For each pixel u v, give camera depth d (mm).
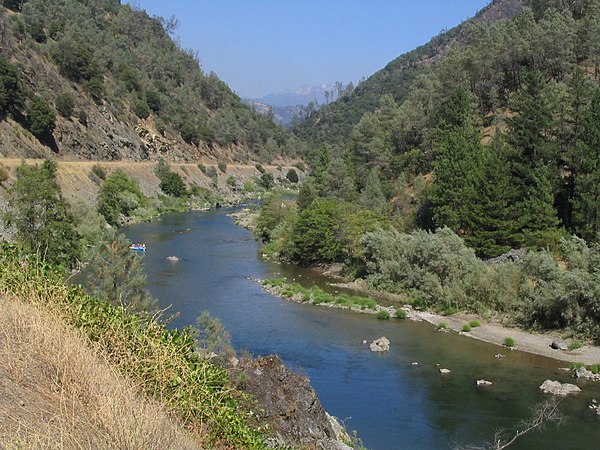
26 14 131750
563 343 39719
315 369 34000
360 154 101375
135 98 146000
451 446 24188
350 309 49031
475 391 30922
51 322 11406
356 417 27250
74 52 124750
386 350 38094
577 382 32500
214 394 12703
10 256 13656
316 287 55438
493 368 34969
